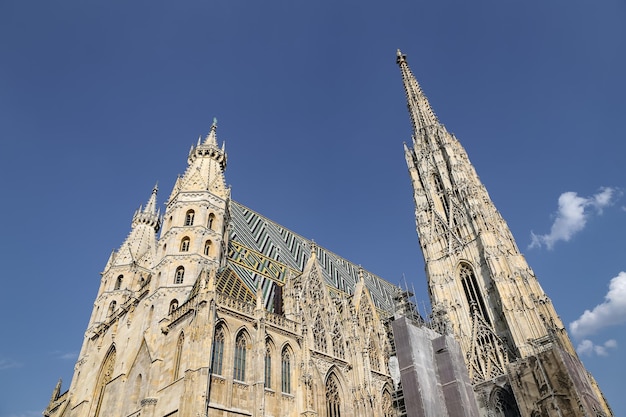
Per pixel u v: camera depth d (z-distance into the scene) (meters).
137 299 65.25
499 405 71.00
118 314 68.62
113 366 64.19
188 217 68.31
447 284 90.06
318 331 66.12
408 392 67.44
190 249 64.06
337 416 61.50
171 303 58.72
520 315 74.25
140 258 93.00
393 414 70.44
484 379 74.38
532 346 70.00
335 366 64.50
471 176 101.75
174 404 46.03
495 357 75.69
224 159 79.75
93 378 65.31
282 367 57.00
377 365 73.62
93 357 69.19
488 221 88.44
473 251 88.69
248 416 48.47
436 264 94.06
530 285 78.81
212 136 82.00
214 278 54.69
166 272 61.06
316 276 73.25
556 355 64.12
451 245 93.06
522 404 65.50
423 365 70.06
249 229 84.00
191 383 45.41
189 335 49.78
